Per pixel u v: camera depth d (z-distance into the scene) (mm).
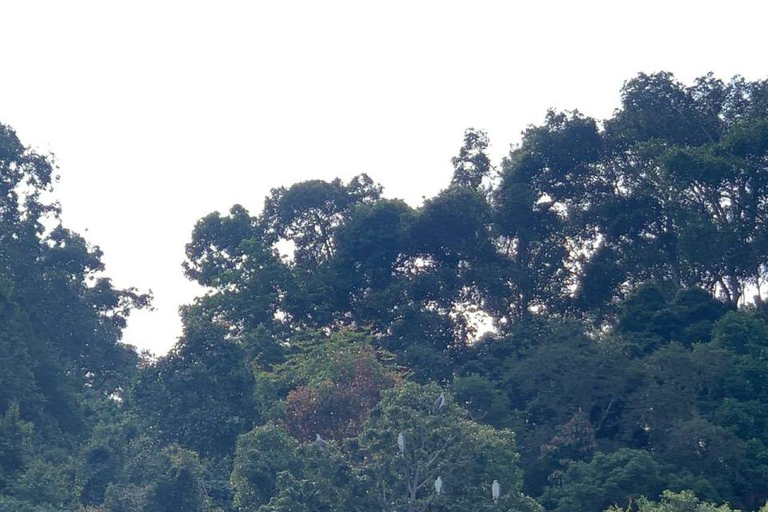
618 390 190250
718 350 189125
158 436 167875
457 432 129625
